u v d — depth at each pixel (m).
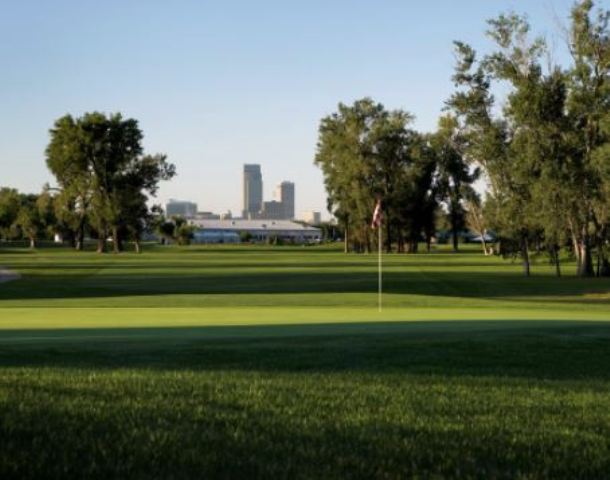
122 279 49.72
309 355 12.59
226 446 6.10
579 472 5.64
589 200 53.47
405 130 118.19
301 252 122.44
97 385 8.89
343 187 118.25
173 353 12.70
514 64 55.31
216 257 95.31
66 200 119.81
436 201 124.69
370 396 8.59
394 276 54.34
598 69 53.50
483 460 5.93
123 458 5.69
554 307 28.94
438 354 12.96
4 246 157.00
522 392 9.24
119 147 117.75
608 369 11.77
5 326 17.89
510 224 59.09
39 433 6.38
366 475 5.38
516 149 54.81
